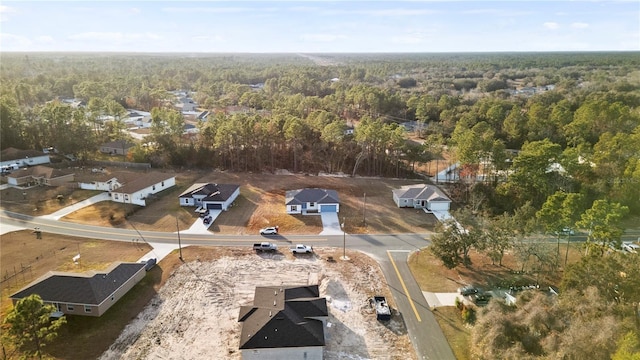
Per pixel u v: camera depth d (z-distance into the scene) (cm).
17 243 5597
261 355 3425
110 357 3534
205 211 6712
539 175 7031
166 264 5103
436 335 3881
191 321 4044
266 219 6588
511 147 10525
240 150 9350
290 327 3538
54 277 4212
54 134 9619
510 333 3180
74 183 7875
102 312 4081
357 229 6291
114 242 5688
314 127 10050
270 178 8781
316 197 6969
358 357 3588
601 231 4516
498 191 7319
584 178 7219
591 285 3538
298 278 4853
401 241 5909
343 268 5100
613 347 2652
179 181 8400
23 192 7425
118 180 7875
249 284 4712
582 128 9456
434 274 4969
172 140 9600
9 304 4247
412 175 9081
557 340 2855
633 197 6656
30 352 3366
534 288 4506
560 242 5722
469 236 4891
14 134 9562
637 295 3400
